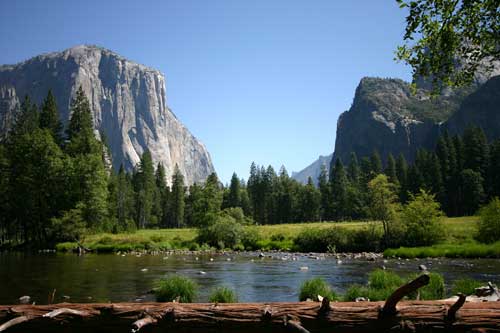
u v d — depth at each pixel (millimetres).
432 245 42812
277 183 129500
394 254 37188
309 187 114625
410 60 8617
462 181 89562
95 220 55312
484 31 7777
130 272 24016
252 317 5523
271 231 57406
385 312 5332
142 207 112375
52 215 56406
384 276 13594
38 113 84938
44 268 26109
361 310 5441
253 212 121375
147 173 120875
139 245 47531
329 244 45750
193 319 5598
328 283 19375
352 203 107250
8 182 58875
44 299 14531
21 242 60719
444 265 28094
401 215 45938
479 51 8055
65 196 56062
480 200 85312
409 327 5180
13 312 6023
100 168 57781
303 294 12852
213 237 51938
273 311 5535
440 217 45438
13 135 73938
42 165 56875
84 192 55656
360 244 45500
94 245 47938
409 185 96875
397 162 118125
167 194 127188
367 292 12023
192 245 49219
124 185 101875
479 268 25750
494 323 5062
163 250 47594
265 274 23266
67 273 23172
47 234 57469
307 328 5465
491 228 40969
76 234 51219
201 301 13836
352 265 29125
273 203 119625
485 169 92062
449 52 8188
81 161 56844
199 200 65438
